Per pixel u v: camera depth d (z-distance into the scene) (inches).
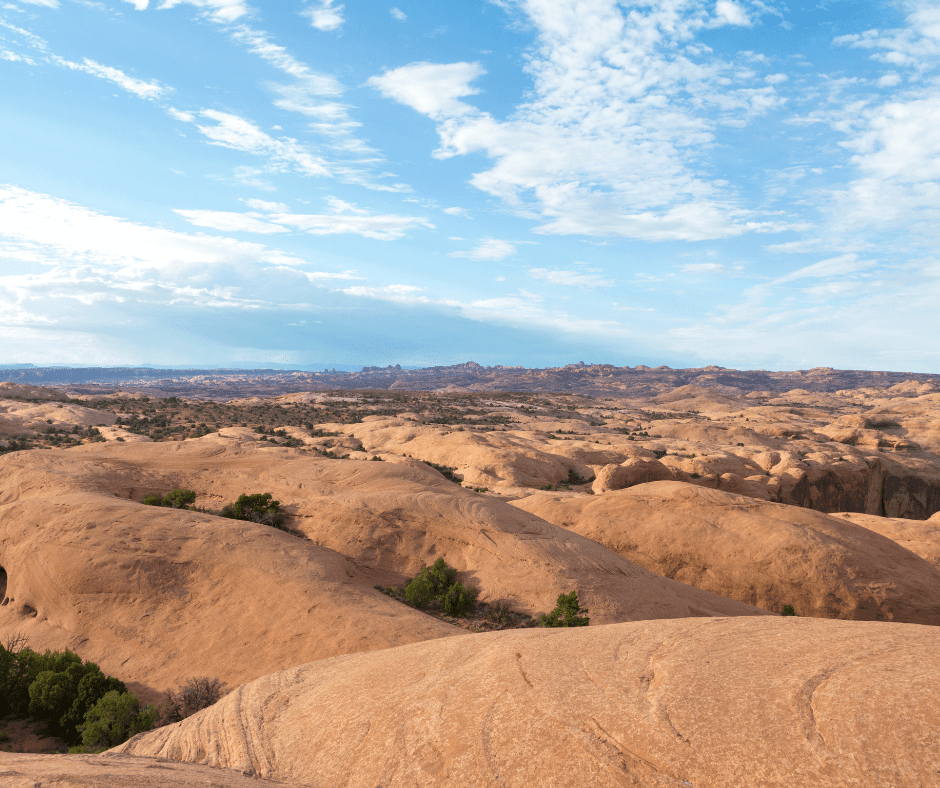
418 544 1090.1
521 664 271.1
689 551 1295.5
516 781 202.7
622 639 284.8
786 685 210.8
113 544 926.4
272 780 262.2
